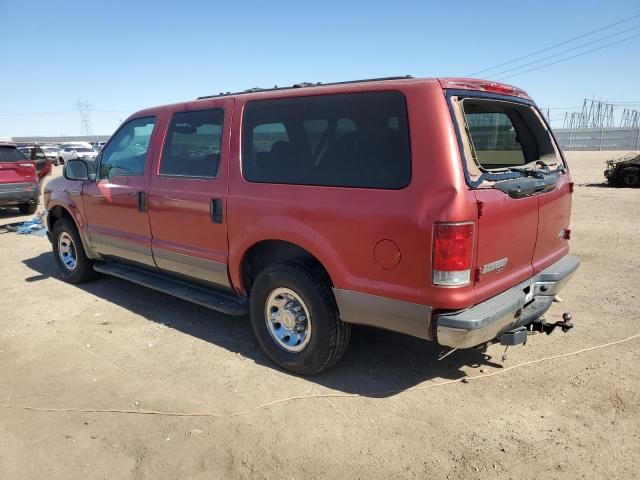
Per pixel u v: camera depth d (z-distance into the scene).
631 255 7.30
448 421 3.22
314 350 3.65
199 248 4.36
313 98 3.57
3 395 3.59
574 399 3.45
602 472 2.73
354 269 3.31
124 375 3.87
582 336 4.46
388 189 3.12
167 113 4.72
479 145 4.11
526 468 2.78
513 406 3.38
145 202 4.81
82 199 5.68
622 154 46.19
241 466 2.83
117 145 5.32
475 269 3.04
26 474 2.78
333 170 3.41
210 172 4.22
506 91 3.72
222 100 4.20
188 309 5.31
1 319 5.07
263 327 3.95
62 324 4.92
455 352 4.21
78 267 6.08
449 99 3.06
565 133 61.38
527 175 3.53
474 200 2.96
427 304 3.02
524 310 3.66
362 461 2.86
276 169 3.75
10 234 9.73
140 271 5.39
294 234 3.57
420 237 2.97
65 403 3.48
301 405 3.43
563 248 4.27
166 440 3.07
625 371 3.81
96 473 2.79
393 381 3.75
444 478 2.71
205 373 3.90
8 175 11.14
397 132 3.13
